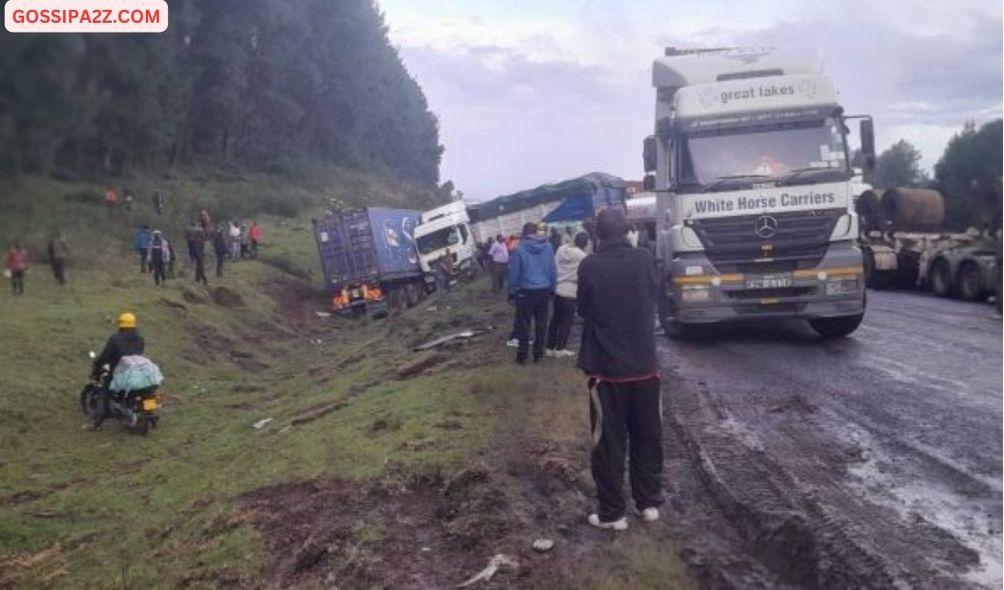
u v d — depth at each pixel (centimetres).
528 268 1123
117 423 1415
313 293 3469
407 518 596
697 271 1267
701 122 1286
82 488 1039
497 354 1271
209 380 1848
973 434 763
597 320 560
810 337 1395
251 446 1038
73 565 720
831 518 560
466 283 3488
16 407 1398
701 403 916
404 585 499
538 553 526
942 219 2219
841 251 1262
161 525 760
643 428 575
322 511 639
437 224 3575
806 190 1254
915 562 499
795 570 509
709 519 592
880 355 1193
